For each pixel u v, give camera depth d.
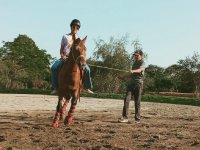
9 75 96.50
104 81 58.56
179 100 37.00
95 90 59.78
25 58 109.62
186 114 18.20
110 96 44.31
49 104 24.05
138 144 8.46
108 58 58.78
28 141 8.43
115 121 13.38
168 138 9.42
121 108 22.02
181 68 80.25
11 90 61.53
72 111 11.62
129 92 13.09
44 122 12.39
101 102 30.17
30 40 117.38
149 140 9.01
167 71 95.94
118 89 59.00
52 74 11.72
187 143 8.79
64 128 10.71
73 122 12.47
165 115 17.30
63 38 11.74
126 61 59.03
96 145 8.18
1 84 93.44
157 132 10.49
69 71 10.85
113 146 8.09
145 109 22.27
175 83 86.88
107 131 10.34
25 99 30.83
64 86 10.95
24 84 103.44
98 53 59.41
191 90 82.38
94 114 16.70
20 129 10.17
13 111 16.92
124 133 10.11
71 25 11.71
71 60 10.87
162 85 88.75
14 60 106.25
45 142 8.35
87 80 11.87
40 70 112.88
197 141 8.83
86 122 12.67
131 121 13.62
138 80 12.97
